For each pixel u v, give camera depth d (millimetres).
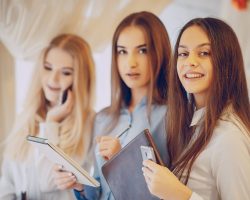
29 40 1503
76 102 1515
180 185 913
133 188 1062
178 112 1142
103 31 1489
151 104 1347
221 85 978
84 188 1304
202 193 972
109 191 1324
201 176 975
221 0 1464
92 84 1505
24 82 1550
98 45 1496
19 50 1519
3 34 1497
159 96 1342
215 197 966
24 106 1551
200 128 1032
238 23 1455
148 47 1359
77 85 1511
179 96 1137
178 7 1461
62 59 1515
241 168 890
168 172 932
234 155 897
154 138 1302
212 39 990
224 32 997
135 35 1375
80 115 1510
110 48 1482
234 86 991
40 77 1535
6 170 1545
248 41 1447
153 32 1364
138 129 1355
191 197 897
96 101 1504
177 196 902
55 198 1503
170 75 1155
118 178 1098
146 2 1459
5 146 1550
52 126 1502
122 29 1400
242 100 992
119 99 1438
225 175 905
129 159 1046
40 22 1492
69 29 1508
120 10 1469
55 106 1533
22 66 1541
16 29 1486
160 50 1355
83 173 1051
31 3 1477
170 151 1173
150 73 1355
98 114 1501
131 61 1381
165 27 1400
